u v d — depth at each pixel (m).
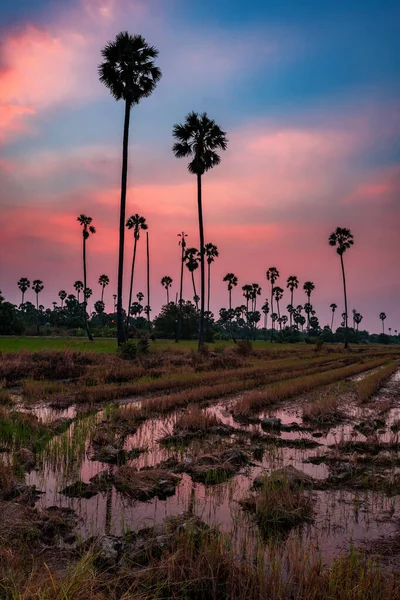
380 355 53.56
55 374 19.06
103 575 4.07
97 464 7.84
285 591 3.80
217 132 34.66
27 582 3.62
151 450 8.91
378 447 9.37
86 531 5.09
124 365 21.91
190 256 86.81
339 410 13.16
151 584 3.93
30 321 142.25
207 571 3.98
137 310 152.88
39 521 5.16
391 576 4.05
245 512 5.77
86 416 11.82
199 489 6.66
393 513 5.84
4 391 15.03
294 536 5.07
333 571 3.91
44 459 7.88
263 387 18.81
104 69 27.78
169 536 4.58
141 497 6.25
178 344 59.56
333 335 143.38
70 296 155.25
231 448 8.77
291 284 129.75
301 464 8.17
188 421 10.72
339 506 6.07
